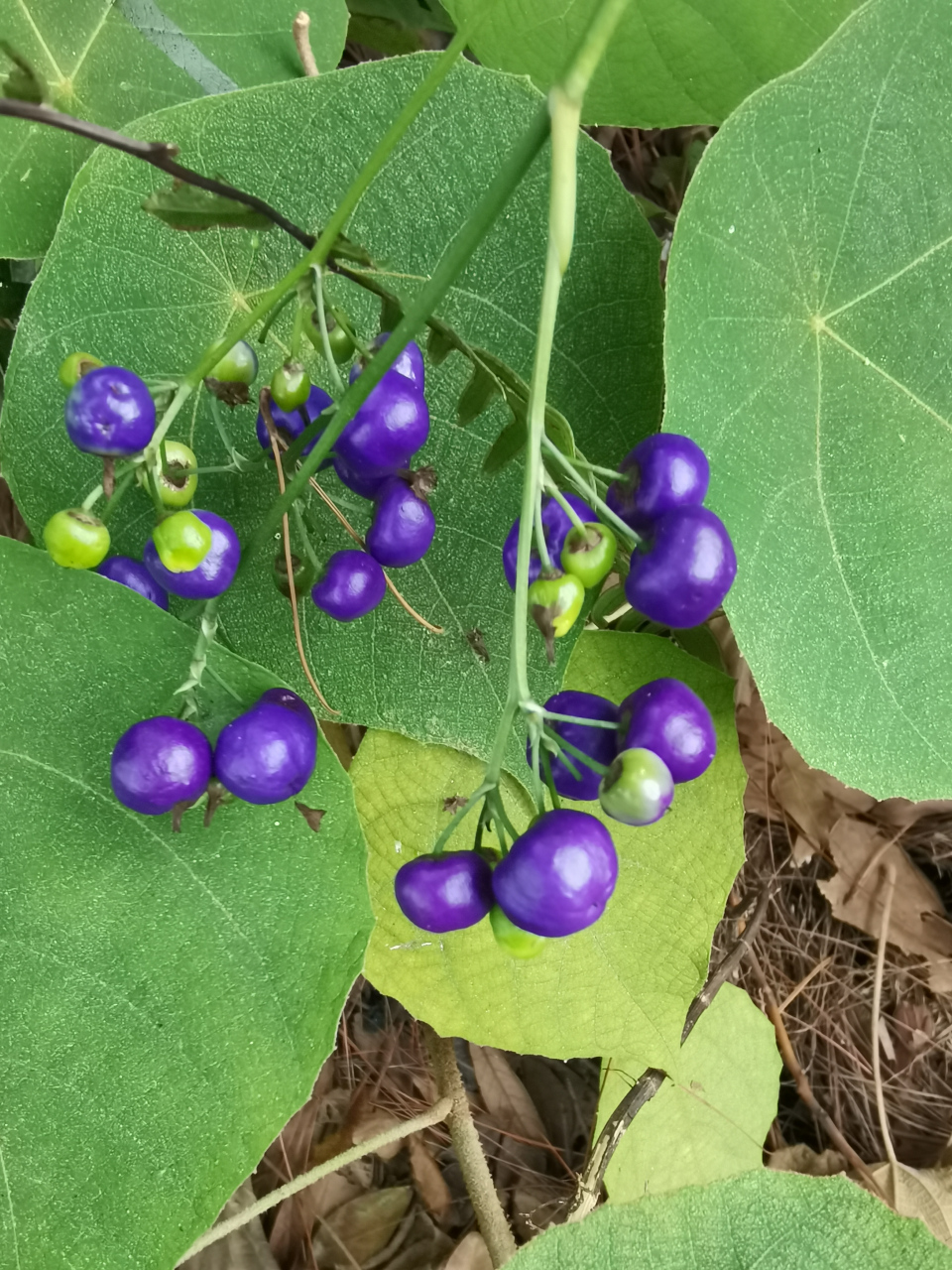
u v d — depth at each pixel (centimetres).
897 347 16
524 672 9
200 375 11
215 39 17
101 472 15
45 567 13
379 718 17
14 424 14
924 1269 19
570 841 9
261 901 14
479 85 14
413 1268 27
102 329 15
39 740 14
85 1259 14
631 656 19
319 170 15
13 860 14
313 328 12
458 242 9
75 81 16
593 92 19
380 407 11
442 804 19
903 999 33
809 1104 31
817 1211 19
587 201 15
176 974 14
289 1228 27
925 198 15
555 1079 30
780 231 15
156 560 12
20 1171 14
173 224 11
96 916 14
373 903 19
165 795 11
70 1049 14
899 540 16
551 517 11
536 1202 29
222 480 16
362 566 12
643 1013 20
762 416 15
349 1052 29
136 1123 14
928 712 16
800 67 14
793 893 33
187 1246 14
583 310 15
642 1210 19
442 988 20
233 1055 14
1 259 17
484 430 16
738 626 15
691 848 20
